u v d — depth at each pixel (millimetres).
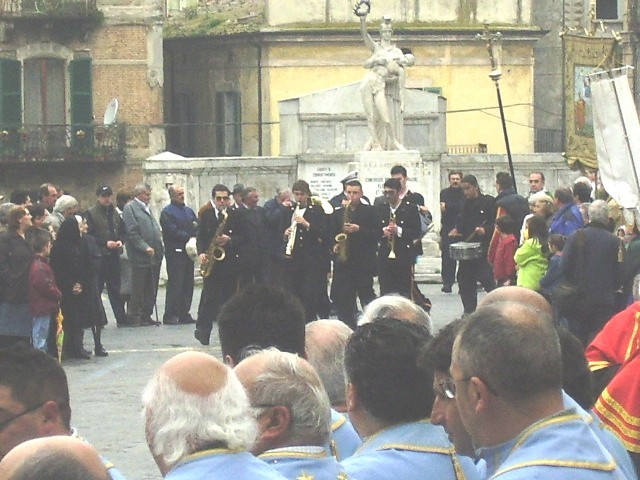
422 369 8250
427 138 49281
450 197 38906
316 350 9883
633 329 11875
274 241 30031
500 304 7168
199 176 50125
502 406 7016
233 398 7258
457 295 38312
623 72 22875
